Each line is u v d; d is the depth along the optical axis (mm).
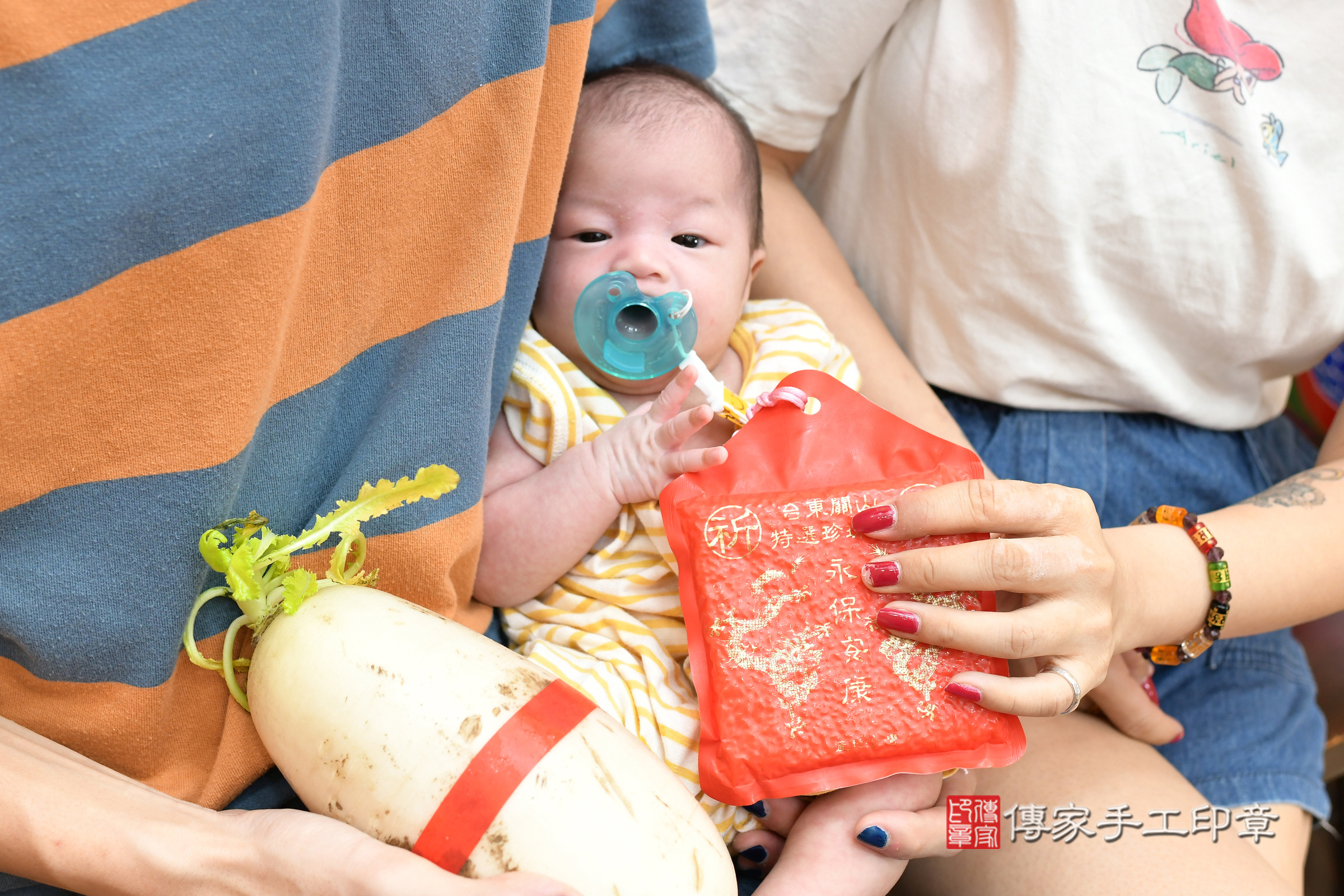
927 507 734
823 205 1260
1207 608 896
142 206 549
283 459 698
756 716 742
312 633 628
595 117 934
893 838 760
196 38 558
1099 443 1128
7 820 535
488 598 913
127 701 639
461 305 739
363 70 653
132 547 611
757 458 825
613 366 884
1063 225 1011
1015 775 957
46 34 513
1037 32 976
